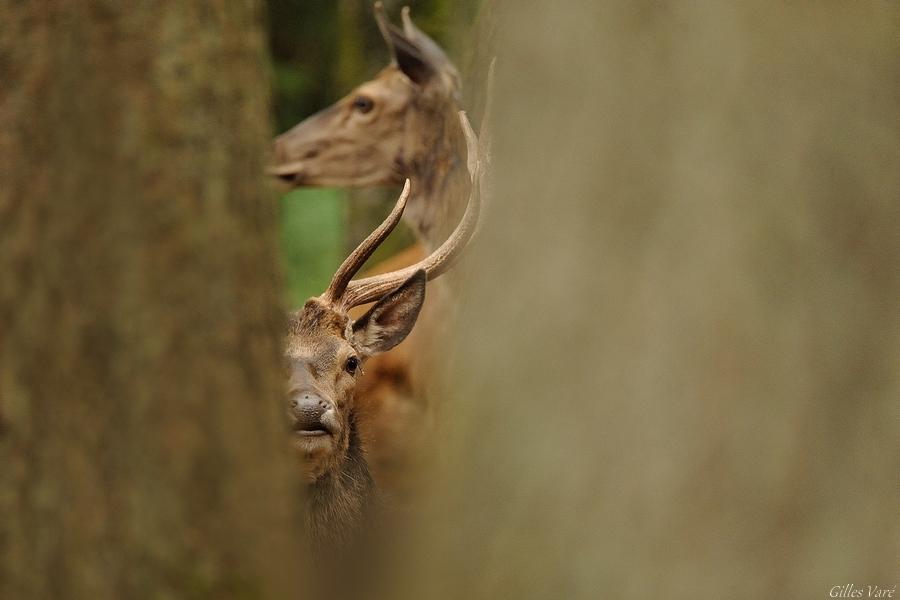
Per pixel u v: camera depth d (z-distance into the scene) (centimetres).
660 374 475
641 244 481
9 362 513
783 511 464
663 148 481
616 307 482
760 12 479
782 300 469
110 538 501
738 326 470
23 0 527
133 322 503
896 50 477
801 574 462
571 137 496
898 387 464
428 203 1511
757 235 471
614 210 486
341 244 2023
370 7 2150
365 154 1572
